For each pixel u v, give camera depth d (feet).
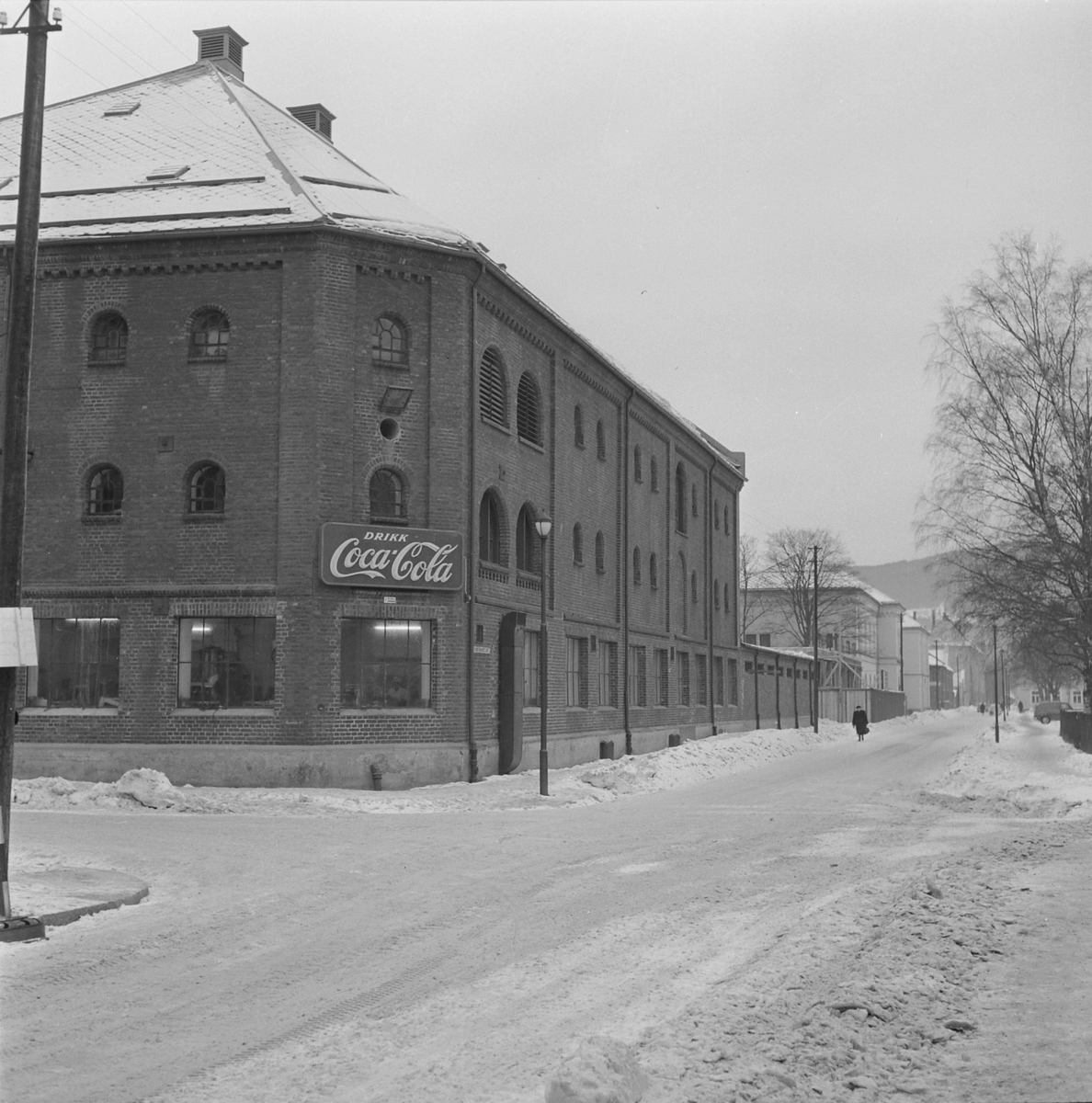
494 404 100.68
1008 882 41.11
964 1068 21.07
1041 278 117.19
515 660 96.84
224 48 120.78
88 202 92.12
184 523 86.07
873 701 302.86
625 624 132.57
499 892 41.60
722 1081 20.38
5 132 107.76
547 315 107.45
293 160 100.01
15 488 38.93
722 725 175.63
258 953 31.89
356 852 52.01
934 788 89.92
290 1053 22.95
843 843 55.31
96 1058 22.74
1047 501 114.32
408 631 88.22
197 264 87.20
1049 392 114.73
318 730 83.46
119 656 86.12
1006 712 361.30
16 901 37.88
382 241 88.38
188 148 100.68
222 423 86.33
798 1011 24.81
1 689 36.99
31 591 86.94
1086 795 73.51
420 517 89.25
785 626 321.52
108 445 87.56
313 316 85.87
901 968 28.30
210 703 84.99
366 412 87.61
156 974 29.53
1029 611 115.44
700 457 170.19
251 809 70.90
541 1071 21.66
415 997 27.20
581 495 120.57
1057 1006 25.16
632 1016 25.44
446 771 87.45
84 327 88.22
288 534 84.58
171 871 46.42
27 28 40.50
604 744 123.03
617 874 45.65
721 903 39.29
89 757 84.48
